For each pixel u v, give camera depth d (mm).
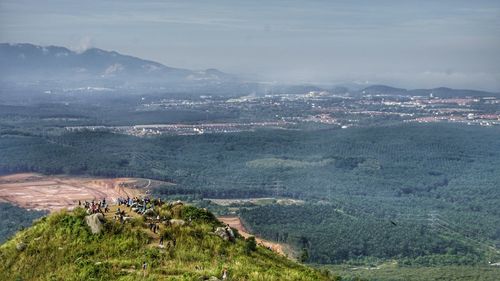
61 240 100062
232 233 110062
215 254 99625
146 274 88688
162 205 116125
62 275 91562
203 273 89562
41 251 98312
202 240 102688
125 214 107875
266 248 116188
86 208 111062
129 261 93188
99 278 88875
